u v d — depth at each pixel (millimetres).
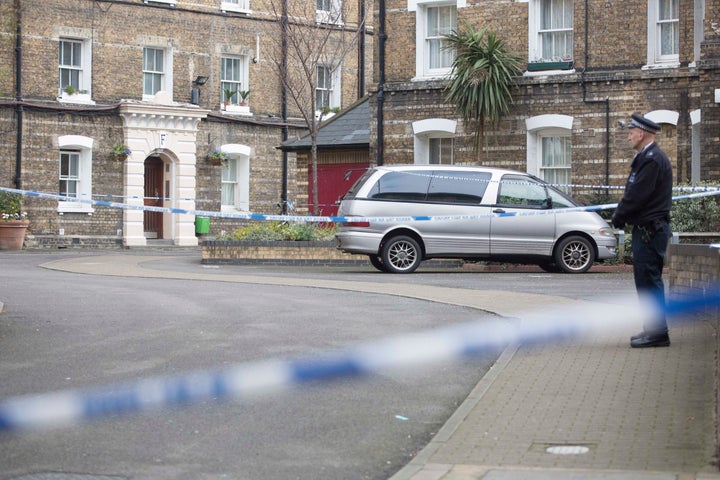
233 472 6438
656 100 25219
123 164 36250
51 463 6574
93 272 21781
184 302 14812
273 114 39531
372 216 20766
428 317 13000
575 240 20781
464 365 9836
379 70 28703
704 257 12039
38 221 34812
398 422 7723
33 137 34531
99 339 11211
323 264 25297
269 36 38938
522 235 20781
